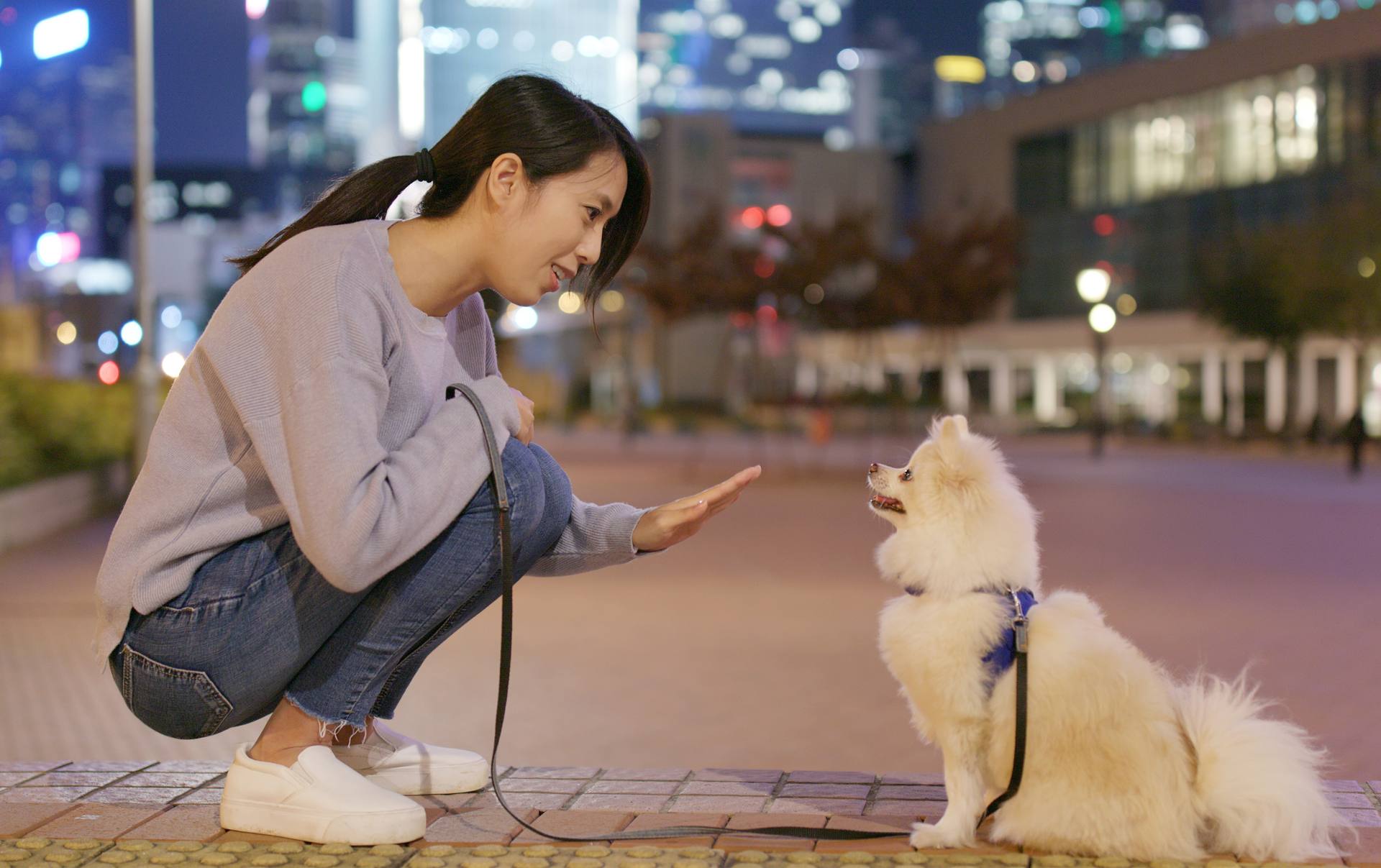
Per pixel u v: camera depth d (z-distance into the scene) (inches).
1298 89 2020.2
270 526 118.9
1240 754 117.6
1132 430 1915.6
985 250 1423.5
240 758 129.2
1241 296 1560.0
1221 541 586.6
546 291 123.7
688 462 1273.4
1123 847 117.0
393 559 113.3
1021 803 120.8
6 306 1763.0
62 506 625.9
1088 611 125.3
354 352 113.7
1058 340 2240.4
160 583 116.5
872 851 124.0
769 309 1296.8
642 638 335.3
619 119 126.0
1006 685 119.6
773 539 608.4
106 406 831.7
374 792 126.5
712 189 2603.3
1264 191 2070.6
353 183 122.4
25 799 144.0
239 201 5044.3
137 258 690.8
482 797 147.1
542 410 2898.6
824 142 2790.4
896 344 2279.8
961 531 122.1
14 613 372.8
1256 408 1953.7
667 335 2711.6
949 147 2706.7
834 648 319.9
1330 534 614.5
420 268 121.0
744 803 144.2
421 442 116.4
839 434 2014.0
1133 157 2336.4
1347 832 128.8
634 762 207.8
